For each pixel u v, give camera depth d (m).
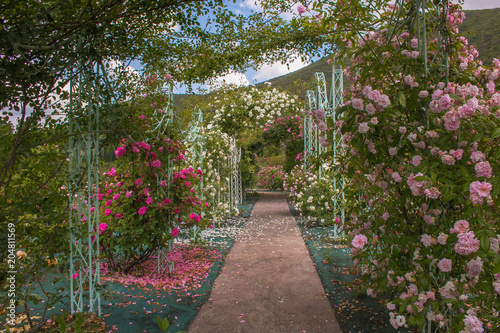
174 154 4.05
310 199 7.37
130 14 2.26
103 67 2.73
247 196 16.59
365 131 2.09
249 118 9.17
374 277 2.63
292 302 3.25
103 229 3.57
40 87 2.15
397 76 2.27
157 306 3.08
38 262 2.43
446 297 1.77
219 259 4.92
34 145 2.15
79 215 2.70
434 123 1.90
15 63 1.79
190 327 2.71
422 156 1.95
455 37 2.23
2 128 2.16
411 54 2.13
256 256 5.13
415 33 2.30
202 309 3.09
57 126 2.57
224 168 9.21
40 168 2.43
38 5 1.72
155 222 3.83
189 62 3.48
